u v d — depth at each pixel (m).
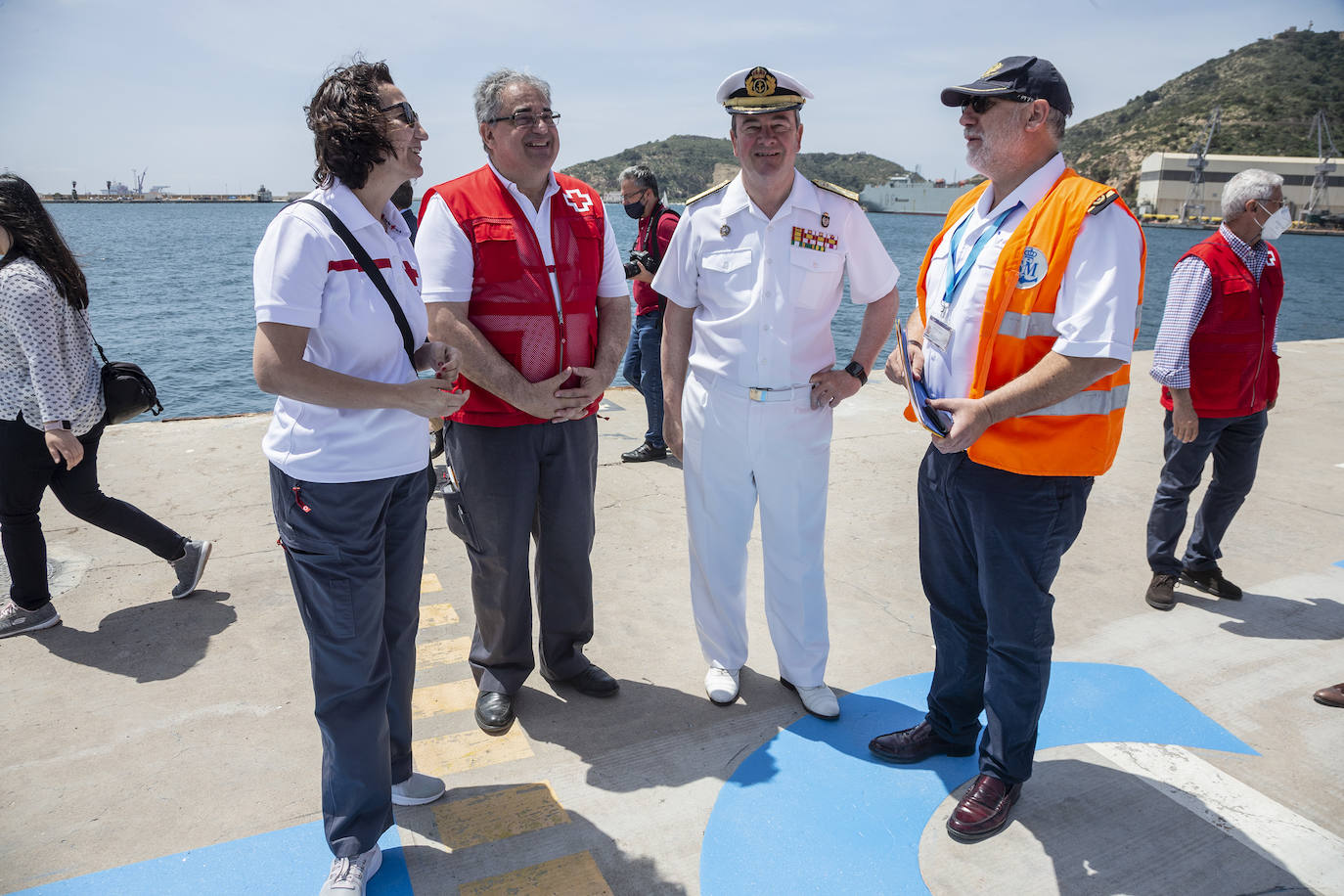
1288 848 2.11
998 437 2.01
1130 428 6.40
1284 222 3.11
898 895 1.95
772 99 2.29
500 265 2.39
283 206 1.76
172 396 14.05
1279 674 2.96
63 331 2.85
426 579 3.68
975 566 2.27
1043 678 2.11
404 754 2.20
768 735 2.60
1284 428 6.27
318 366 1.72
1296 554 4.06
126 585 3.52
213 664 2.92
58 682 2.80
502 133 2.33
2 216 2.71
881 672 2.98
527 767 2.43
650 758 2.47
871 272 2.59
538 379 2.50
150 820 2.17
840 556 3.97
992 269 2.04
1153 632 3.27
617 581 3.69
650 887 1.97
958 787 2.35
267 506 4.41
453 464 2.55
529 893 1.94
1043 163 2.01
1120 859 2.06
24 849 2.05
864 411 6.68
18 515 2.97
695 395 2.65
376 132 1.74
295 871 2.00
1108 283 1.84
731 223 2.51
